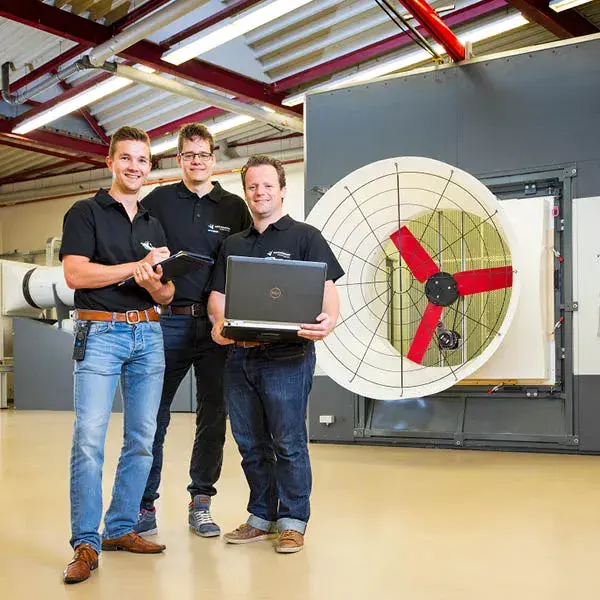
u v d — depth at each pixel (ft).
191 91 29.35
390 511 11.96
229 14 24.23
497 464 16.71
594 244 18.13
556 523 11.05
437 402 19.79
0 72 30.73
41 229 48.21
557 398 18.58
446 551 9.50
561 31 24.26
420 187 17.52
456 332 18.43
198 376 10.86
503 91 19.20
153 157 42.73
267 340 9.24
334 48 27.66
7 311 35.27
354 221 18.39
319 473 15.70
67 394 34.06
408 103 20.38
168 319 10.69
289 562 9.02
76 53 28.43
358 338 18.65
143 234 9.60
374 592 7.83
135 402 9.46
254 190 9.87
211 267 10.88
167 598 7.70
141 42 26.27
